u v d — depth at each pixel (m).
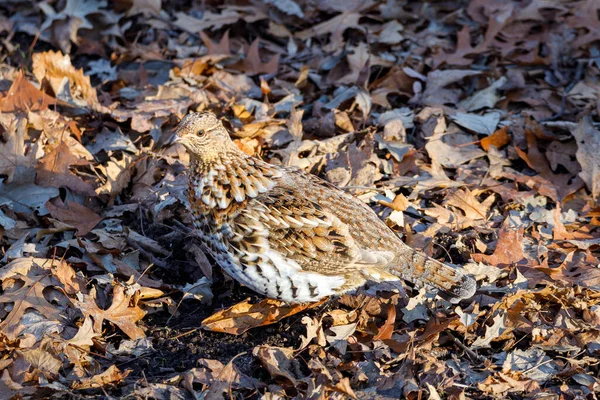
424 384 8.41
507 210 11.23
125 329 8.99
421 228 10.77
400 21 15.03
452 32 14.91
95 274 9.90
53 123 11.73
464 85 13.66
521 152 11.96
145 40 14.93
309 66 14.04
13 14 15.30
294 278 8.86
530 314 9.39
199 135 8.72
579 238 10.58
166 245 10.52
